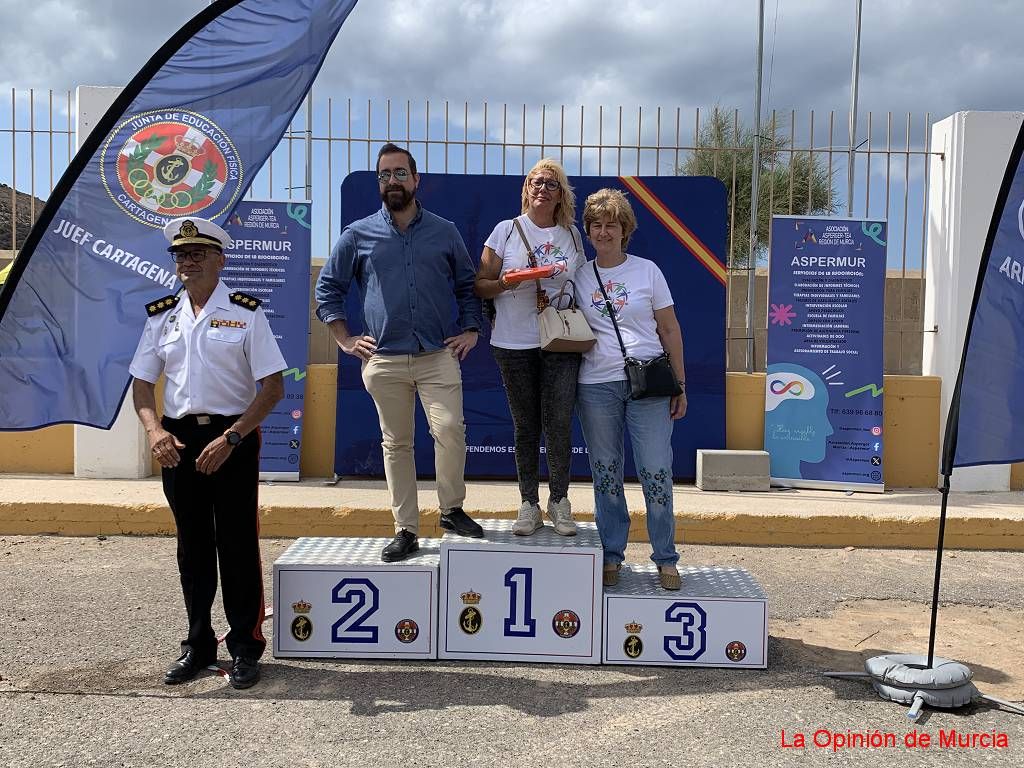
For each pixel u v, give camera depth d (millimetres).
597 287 3902
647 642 3826
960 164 6996
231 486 3543
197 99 3648
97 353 3607
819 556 5816
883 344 7016
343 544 4227
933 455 7195
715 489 6938
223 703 3385
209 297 3529
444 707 3375
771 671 3797
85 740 3059
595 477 3918
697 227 7055
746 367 7527
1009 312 3477
